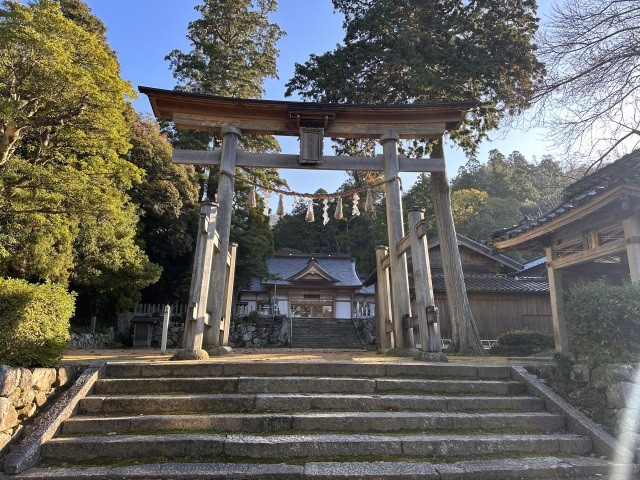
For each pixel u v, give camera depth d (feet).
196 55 81.61
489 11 39.40
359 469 11.12
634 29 22.82
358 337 73.77
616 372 14.12
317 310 100.27
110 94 29.91
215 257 25.57
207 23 81.41
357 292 97.04
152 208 63.10
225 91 76.02
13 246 34.12
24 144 34.55
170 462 11.37
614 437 13.05
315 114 27.61
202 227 21.63
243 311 85.25
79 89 27.96
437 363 18.34
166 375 16.03
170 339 64.75
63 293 16.22
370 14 40.04
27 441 11.48
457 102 27.94
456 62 37.09
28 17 25.99
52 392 14.51
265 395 14.60
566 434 13.82
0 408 11.51
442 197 39.50
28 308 14.21
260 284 95.61
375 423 13.50
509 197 128.26
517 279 57.67
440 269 64.34
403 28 38.78
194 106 27.37
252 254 80.74
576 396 15.42
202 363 16.44
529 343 40.73
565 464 11.89
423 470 11.19
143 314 65.57
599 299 15.39
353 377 16.76
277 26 85.15
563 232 27.22
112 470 10.78
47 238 34.94
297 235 144.87
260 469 10.95
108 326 59.98
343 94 40.37
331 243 141.69
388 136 28.43
